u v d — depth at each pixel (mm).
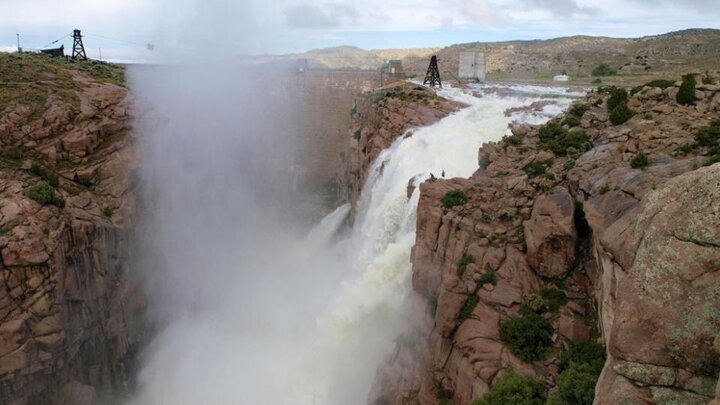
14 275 43812
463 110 60625
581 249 30625
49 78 71125
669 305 16359
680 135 31750
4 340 42281
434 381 32531
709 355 15789
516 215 34250
